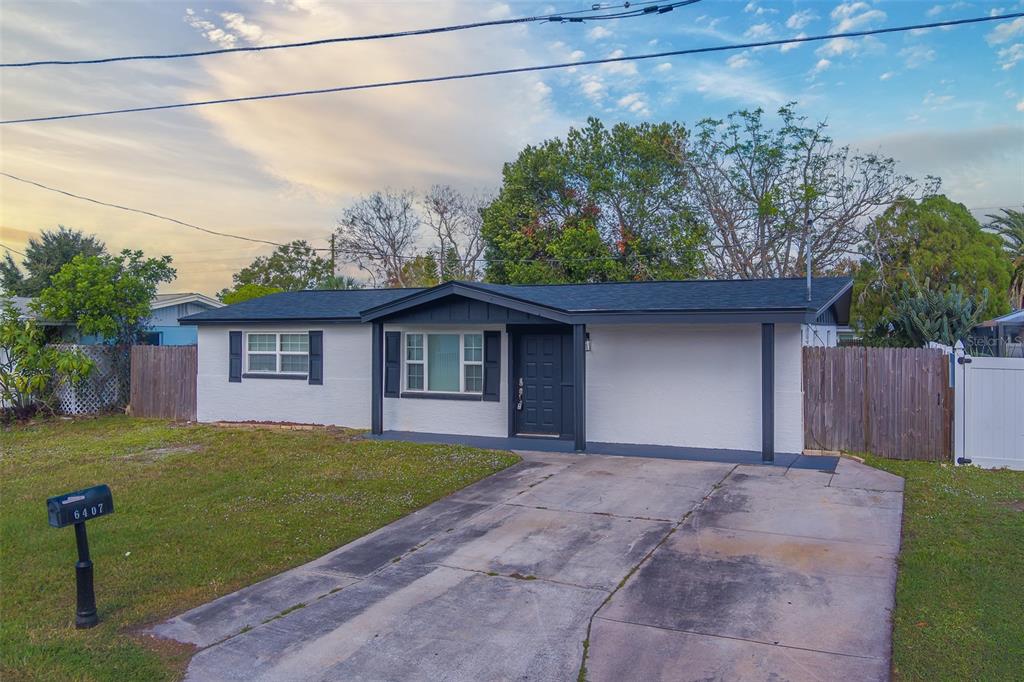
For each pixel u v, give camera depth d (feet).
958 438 37.14
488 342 47.88
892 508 28.60
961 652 16.38
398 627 18.89
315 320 52.90
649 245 101.45
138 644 18.30
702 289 46.24
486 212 112.98
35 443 49.11
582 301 44.32
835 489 31.89
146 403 61.21
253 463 39.99
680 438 42.75
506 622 18.99
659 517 28.02
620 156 103.81
